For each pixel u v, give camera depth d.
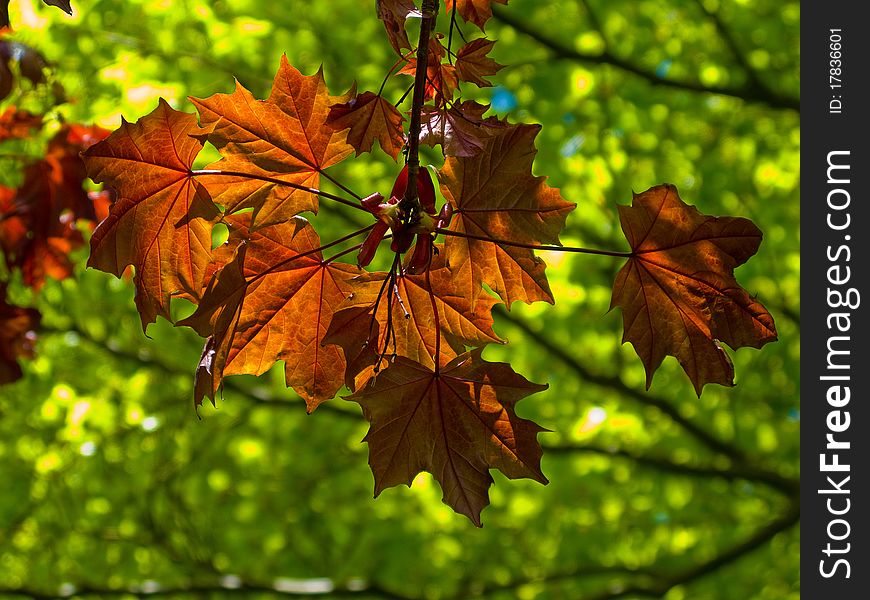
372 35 5.88
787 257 6.28
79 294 6.38
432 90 1.31
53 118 2.53
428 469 1.23
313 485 7.00
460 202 1.26
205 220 1.27
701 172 6.07
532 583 6.59
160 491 6.78
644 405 6.52
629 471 6.65
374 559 7.18
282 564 7.20
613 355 6.54
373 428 1.21
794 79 5.93
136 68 5.15
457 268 1.28
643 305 1.30
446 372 1.20
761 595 6.59
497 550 6.99
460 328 1.31
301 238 1.29
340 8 5.84
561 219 1.26
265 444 6.98
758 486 6.65
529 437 1.21
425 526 6.93
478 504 1.23
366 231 1.18
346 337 1.24
